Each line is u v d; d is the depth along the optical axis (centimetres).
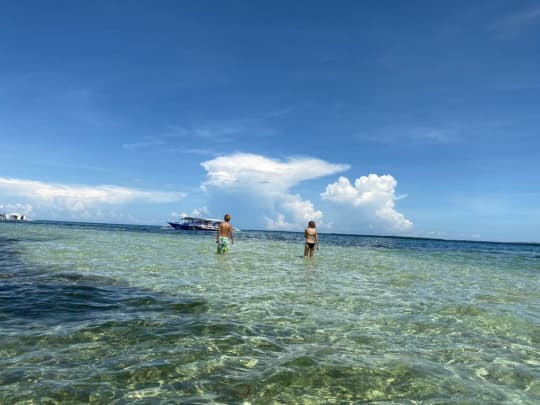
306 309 748
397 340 570
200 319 646
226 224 2030
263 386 394
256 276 1183
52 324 588
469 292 1040
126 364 438
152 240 3319
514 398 386
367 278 1252
